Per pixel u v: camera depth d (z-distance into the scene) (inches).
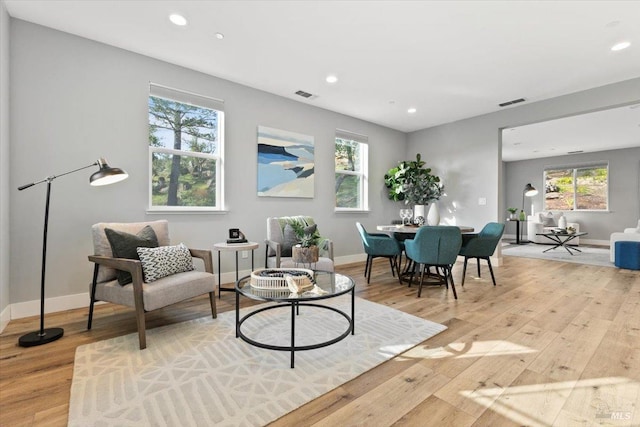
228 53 120.5
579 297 123.7
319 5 91.8
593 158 328.5
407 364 70.4
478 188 202.1
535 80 146.0
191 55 122.0
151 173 126.6
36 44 101.0
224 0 89.7
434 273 168.2
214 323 94.8
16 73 97.7
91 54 110.9
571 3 90.7
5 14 92.4
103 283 88.7
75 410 53.3
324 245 128.6
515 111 183.6
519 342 81.7
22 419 51.4
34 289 101.2
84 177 109.6
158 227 106.8
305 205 177.0
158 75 125.3
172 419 51.2
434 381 63.5
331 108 185.6
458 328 91.4
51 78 103.6
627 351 76.3
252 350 76.6
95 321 96.6
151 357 72.8
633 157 304.2
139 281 77.6
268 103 159.6
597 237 325.1
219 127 144.3
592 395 58.4
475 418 52.2
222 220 143.6
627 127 231.6
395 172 219.0
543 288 138.0
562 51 119.0
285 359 72.2
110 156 114.6
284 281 77.0
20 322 94.8
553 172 357.7
